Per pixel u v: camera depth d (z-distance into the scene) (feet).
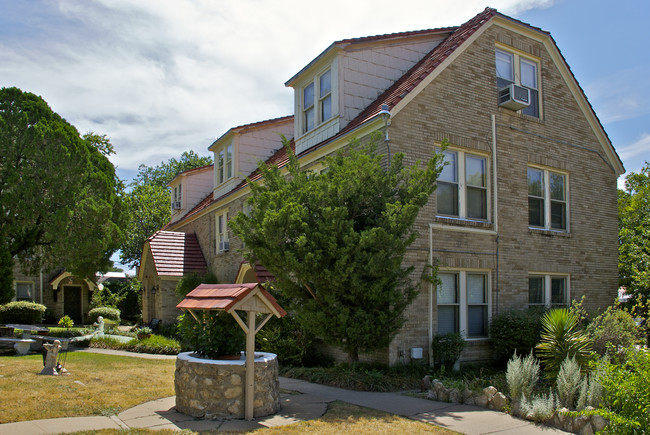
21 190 54.08
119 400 27.84
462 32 49.90
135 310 117.60
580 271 52.16
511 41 49.78
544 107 51.62
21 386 29.94
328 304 34.27
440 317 42.68
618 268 59.06
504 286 45.85
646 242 56.54
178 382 26.37
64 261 59.52
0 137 54.34
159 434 21.88
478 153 46.24
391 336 36.11
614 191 56.85
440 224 42.55
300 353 43.01
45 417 23.81
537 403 26.22
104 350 53.67
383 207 35.32
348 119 48.62
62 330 65.10
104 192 61.67
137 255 131.64
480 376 37.04
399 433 23.07
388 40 51.31
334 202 34.73
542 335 35.83
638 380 21.86
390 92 48.06
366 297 34.27
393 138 40.86
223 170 78.18
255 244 34.45
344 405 28.66
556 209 51.85
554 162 51.34
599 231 54.65
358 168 34.94
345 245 33.65
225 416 25.05
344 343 35.91
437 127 43.55
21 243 58.95
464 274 43.98
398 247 33.37
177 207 98.22
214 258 77.92
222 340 27.66
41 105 57.57
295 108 56.18
